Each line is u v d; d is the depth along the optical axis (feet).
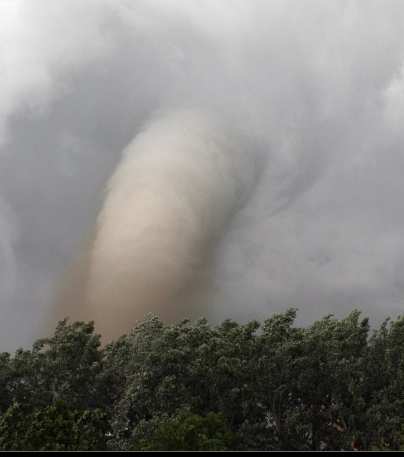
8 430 116.16
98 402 160.04
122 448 139.74
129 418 157.07
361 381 155.63
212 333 164.66
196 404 152.97
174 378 151.64
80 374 157.17
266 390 156.76
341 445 153.79
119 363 164.04
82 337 159.74
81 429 115.75
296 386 157.58
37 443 111.24
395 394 153.07
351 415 153.38
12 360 157.38
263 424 156.46
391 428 145.89
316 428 161.68
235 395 153.28
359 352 161.38
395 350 155.33
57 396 152.87
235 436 139.85
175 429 117.91
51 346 164.66
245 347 159.12
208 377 155.12
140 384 152.35
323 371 157.58
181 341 159.53
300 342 157.58
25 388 152.87
